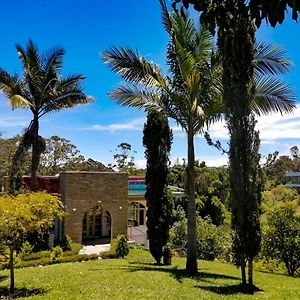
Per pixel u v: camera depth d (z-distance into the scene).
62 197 20.64
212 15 3.08
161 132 13.52
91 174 21.20
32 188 17.36
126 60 11.91
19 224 8.32
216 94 11.73
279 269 15.77
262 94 11.63
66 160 38.72
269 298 8.10
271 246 15.24
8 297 8.24
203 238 18.31
